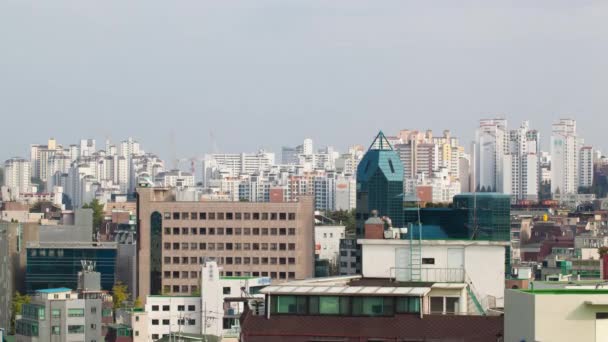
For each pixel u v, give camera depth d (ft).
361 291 462.19
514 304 400.26
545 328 383.45
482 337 453.17
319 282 566.77
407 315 458.50
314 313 461.37
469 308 535.60
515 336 399.24
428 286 522.47
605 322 382.01
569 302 383.45
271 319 461.78
